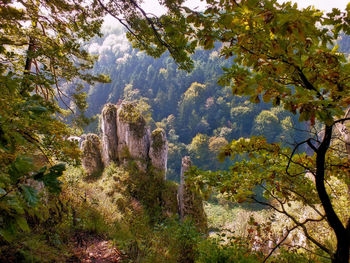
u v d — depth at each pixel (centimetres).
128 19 397
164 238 586
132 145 1415
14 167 75
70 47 574
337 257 234
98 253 452
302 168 312
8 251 317
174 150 5706
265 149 296
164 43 360
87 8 462
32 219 426
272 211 1044
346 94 159
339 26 136
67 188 702
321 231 612
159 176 1380
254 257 449
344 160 274
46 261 341
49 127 327
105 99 8375
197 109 7262
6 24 420
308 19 128
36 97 114
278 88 151
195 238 546
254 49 180
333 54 180
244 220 880
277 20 125
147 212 1158
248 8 140
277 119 5469
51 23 550
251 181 326
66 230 479
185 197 1188
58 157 407
